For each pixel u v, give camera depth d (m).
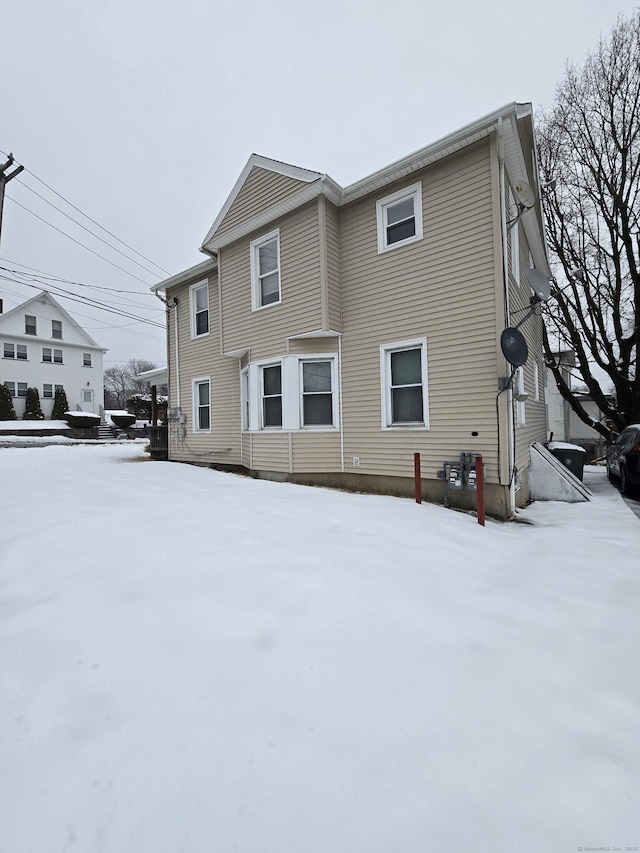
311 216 7.72
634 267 12.09
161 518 4.70
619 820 1.33
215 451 10.82
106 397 62.09
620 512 6.44
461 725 1.74
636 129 11.78
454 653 2.25
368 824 1.32
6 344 25.64
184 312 11.82
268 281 8.71
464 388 6.44
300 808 1.37
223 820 1.34
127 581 2.99
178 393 12.05
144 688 1.94
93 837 1.31
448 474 6.32
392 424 7.34
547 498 7.75
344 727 1.71
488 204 6.18
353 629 2.42
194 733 1.68
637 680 2.09
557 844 1.26
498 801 1.39
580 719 1.80
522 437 7.34
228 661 2.12
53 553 3.59
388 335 7.28
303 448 8.12
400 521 4.87
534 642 2.40
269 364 8.62
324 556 3.46
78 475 8.69
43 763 1.56
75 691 1.93
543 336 13.87
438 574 3.30
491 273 6.18
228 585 2.90
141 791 1.44
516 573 3.48
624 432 9.52
